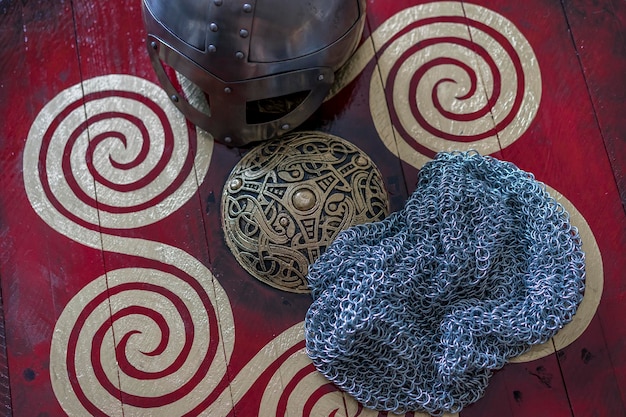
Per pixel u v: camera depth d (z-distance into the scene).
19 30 1.02
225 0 0.83
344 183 0.93
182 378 0.93
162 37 0.88
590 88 1.00
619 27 1.02
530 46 1.02
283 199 0.92
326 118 0.99
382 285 0.89
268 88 0.89
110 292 0.95
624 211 0.97
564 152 0.99
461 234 0.91
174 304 0.95
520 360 0.93
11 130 0.99
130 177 0.98
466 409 0.92
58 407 0.92
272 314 0.94
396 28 1.02
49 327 0.94
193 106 0.96
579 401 0.92
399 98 1.00
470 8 1.03
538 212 0.93
